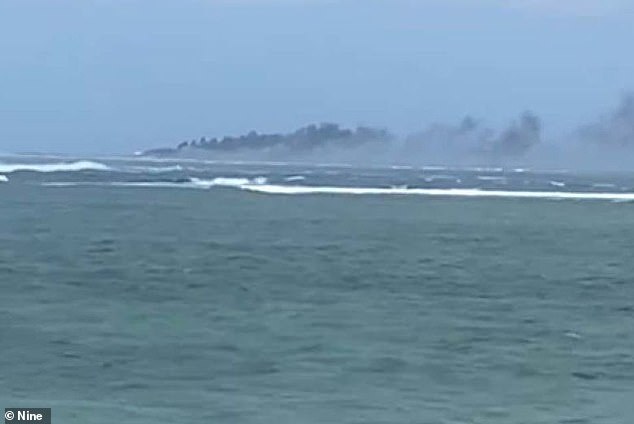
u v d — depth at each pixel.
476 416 116.44
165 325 164.00
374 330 165.12
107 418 110.31
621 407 121.31
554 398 125.00
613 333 167.88
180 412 114.00
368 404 119.81
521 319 180.38
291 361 140.75
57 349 142.75
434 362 143.00
